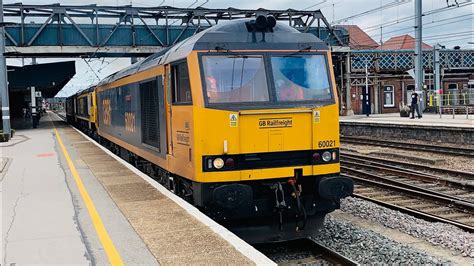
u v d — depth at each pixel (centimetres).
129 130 1515
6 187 1179
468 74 5212
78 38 3956
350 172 1681
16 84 4216
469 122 2714
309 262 812
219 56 859
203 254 609
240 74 862
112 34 3947
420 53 3484
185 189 984
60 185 1176
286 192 873
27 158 1828
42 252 656
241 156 841
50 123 5353
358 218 1083
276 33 912
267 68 877
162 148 1063
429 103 3966
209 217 833
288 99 874
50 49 3819
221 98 841
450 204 1159
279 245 916
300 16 4216
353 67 4675
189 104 855
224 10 4006
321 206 891
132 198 958
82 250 659
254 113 837
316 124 875
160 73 1044
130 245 664
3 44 2867
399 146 2352
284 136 858
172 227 736
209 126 823
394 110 4900
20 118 6538
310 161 880
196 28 4200
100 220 803
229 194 807
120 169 1387
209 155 821
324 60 922
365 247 856
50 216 856
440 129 2450
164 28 4169
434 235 917
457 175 1534
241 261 580
